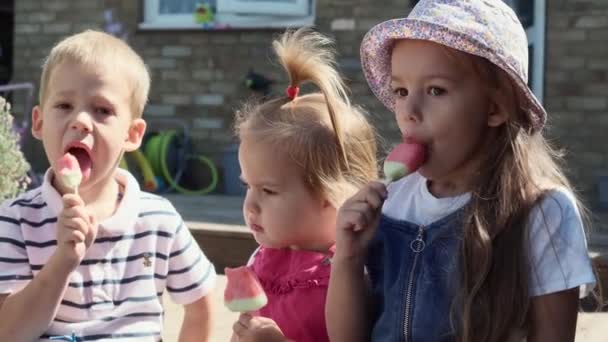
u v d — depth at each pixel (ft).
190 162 28.35
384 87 7.57
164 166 27.43
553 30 24.52
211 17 28.12
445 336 6.62
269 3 27.45
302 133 7.48
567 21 24.40
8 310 7.20
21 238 7.64
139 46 28.86
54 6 29.32
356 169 7.79
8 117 15.40
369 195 6.72
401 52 6.64
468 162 6.74
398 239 7.02
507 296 6.35
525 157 6.59
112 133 7.68
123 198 7.96
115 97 7.71
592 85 24.27
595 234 16.58
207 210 20.99
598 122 24.23
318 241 7.68
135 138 8.13
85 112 7.58
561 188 6.59
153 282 7.94
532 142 6.66
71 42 7.85
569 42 24.41
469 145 6.55
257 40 27.76
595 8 24.13
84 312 7.58
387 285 7.00
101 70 7.68
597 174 24.22
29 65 29.63
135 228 7.95
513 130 6.57
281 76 27.55
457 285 6.54
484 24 6.48
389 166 6.55
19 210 7.73
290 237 7.59
